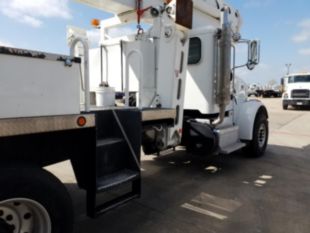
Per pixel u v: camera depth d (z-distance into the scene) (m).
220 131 4.68
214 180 4.50
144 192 3.95
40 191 2.01
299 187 4.23
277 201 3.69
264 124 6.17
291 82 19.39
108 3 3.54
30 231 2.09
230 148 4.91
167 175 4.73
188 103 4.94
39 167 2.11
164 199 3.71
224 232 2.88
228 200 3.71
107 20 4.43
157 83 3.83
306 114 16.25
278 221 3.13
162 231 2.88
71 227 2.24
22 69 1.85
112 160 2.78
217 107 4.82
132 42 3.76
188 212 3.33
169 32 3.67
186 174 4.80
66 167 5.04
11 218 2.01
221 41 4.50
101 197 3.61
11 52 1.78
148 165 5.30
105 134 2.94
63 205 2.15
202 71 4.76
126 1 3.64
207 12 5.15
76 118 2.17
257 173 4.91
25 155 2.16
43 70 1.95
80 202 3.54
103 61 4.14
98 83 4.21
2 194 1.84
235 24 6.00
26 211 2.05
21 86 1.85
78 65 2.16
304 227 3.01
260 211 3.38
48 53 1.97
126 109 3.01
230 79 4.83
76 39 2.52
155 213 3.29
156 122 3.53
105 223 3.04
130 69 3.78
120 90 3.97
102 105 3.45
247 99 6.16
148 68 3.79
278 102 29.39
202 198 3.76
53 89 2.02
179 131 4.00
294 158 6.06
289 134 9.41
